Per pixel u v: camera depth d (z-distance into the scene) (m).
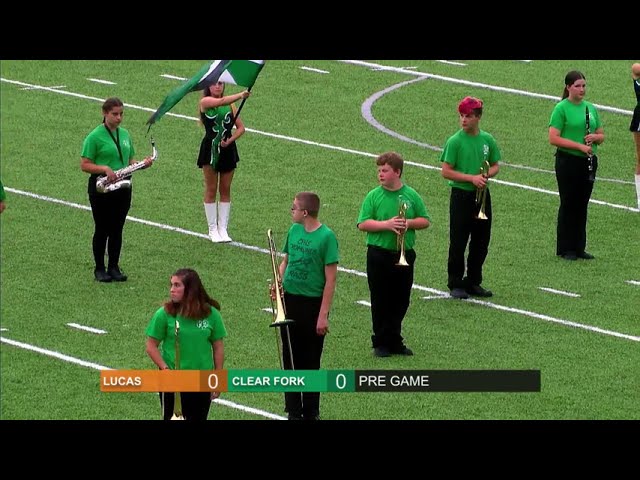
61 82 122.88
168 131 110.62
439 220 92.25
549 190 98.50
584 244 85.56
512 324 75.38
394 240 70.25
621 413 64.56
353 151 106.56
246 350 72.00
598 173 102.88
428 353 71.62
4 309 77.12
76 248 86.88
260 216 93.00
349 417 64.31
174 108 116.44
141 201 95.44
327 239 63.53
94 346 72.38
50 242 87.81
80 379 68.44
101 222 80.81
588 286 81.00
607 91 121.56
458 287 79.19
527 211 94.25
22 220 91.62
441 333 74.19
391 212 70.38
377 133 110.81
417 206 70.81
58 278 81.88
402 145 108.25
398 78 124.81
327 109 116.44
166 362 60.03
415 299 78.88
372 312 71.38
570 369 69.69
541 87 122.94
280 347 64.25
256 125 111.94
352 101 118.69
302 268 63.66
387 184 70.75
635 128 94.06
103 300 78.62
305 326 63.94
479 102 78.06
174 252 86.50
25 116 114.25
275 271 63.62
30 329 74.44
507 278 82.06
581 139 84.38
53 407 65.19
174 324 59.66
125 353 71.56
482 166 78.31
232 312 77.00
